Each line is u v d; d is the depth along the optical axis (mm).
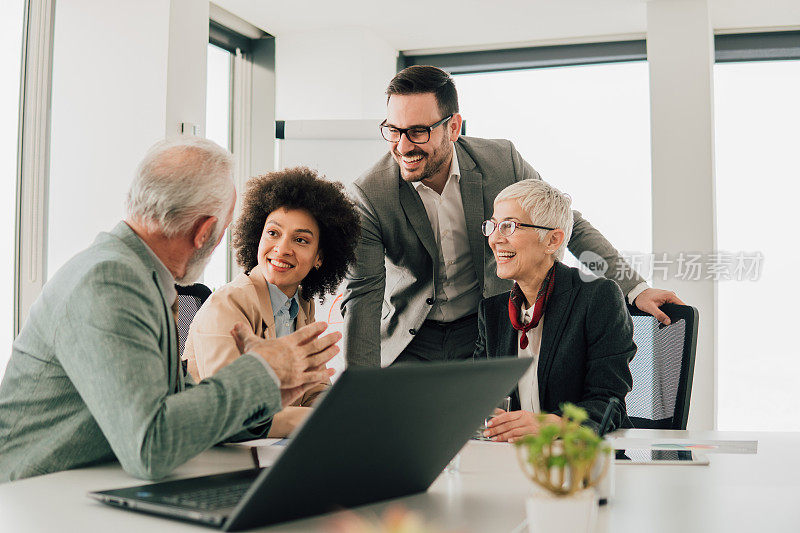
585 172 4762
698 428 4277
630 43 4918
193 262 1354
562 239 2092
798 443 1579
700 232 4375
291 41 4883
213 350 1751
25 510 913
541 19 4648
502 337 2121
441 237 2889
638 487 1136
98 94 3516
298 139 4324
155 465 1037
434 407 919
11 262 3348
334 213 2129
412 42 5094
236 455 1318
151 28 3527
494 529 874
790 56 4770
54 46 3480
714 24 4680
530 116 4945
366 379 768
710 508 1001
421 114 2645
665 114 4434
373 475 928
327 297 3961
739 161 4574
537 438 800
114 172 3500
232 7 4453
